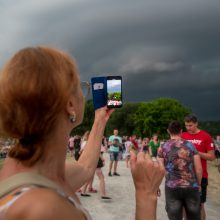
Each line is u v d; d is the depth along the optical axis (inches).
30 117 47.8
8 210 40.8
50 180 47.0
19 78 47.8
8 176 47.8
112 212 400.8
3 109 47.9
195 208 246.5
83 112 56.0
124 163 1116.5
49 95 47.9
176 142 252.5
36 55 49.7
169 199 250.1
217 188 605.0
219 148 1065.5
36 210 40.2
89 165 80.4
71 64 52.7
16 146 49.3
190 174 246.8
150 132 5374.0
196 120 288.5
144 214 61.3
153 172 63.5
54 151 50.6
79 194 496.7
